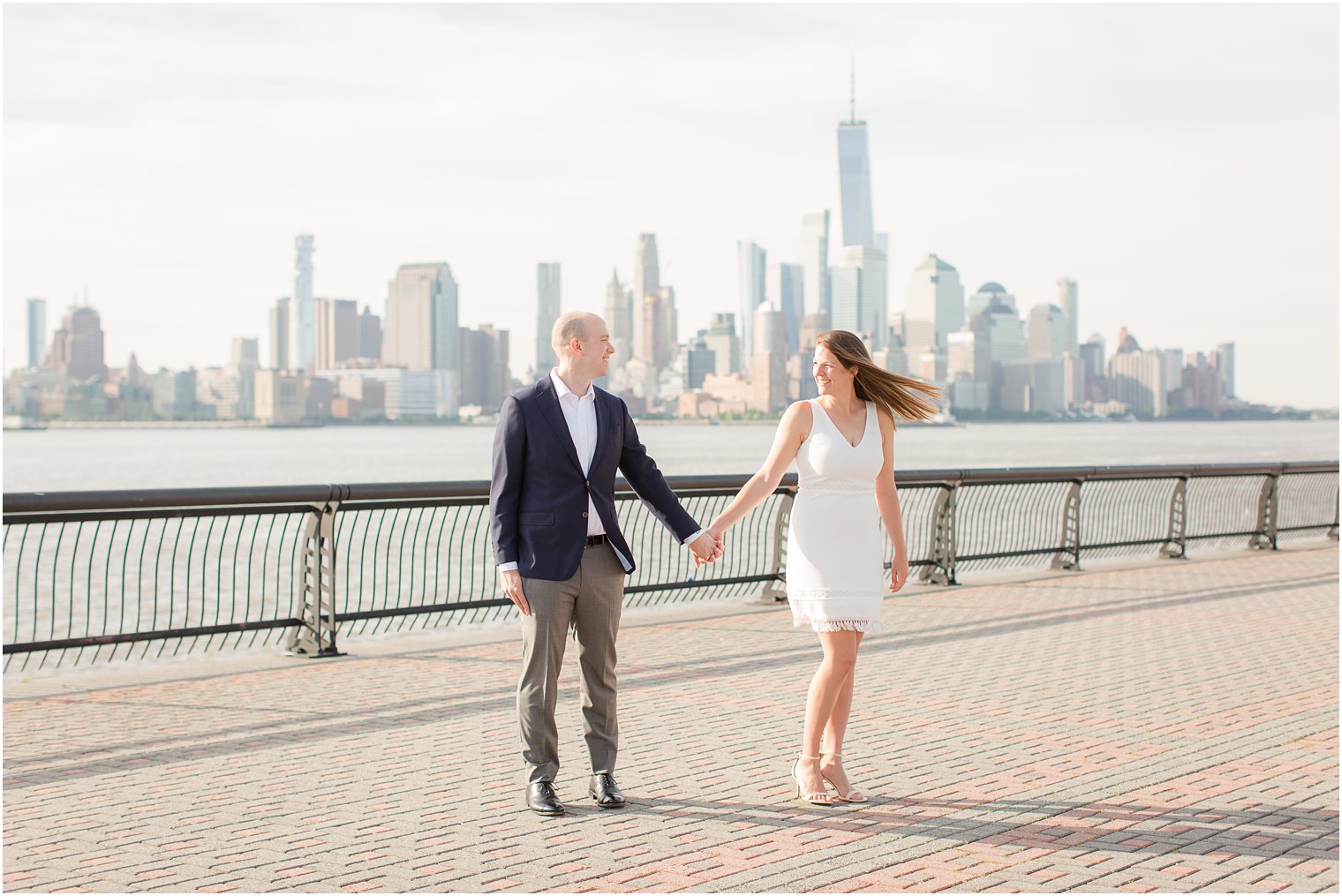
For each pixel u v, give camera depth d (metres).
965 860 4.80
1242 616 11.40
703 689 8.14
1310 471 18.44
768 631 10.52
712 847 4.96
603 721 5.55
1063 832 5.14
